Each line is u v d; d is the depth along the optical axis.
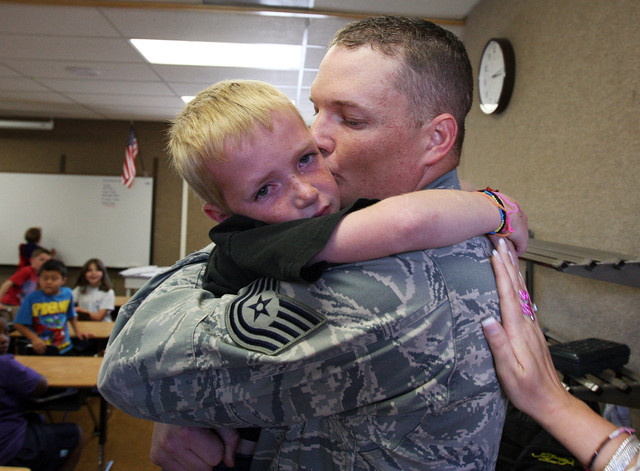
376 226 0.51
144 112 6.12
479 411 0.57
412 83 0.66
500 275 0.61
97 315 4.56
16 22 3.23
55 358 3.07
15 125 6.20
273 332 0.52
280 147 0.60
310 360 0.52
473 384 0.56
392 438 0.55
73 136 6.71
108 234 6.76
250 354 0.52
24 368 2.45
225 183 0.61
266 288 0.56
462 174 3.30
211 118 0.60
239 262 0.57
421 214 0.52
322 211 0.62
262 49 3.75
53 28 3.33
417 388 0.53
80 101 5.55
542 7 2.14
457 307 0.54
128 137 6.73
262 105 0.60
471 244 0.60
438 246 0.54
